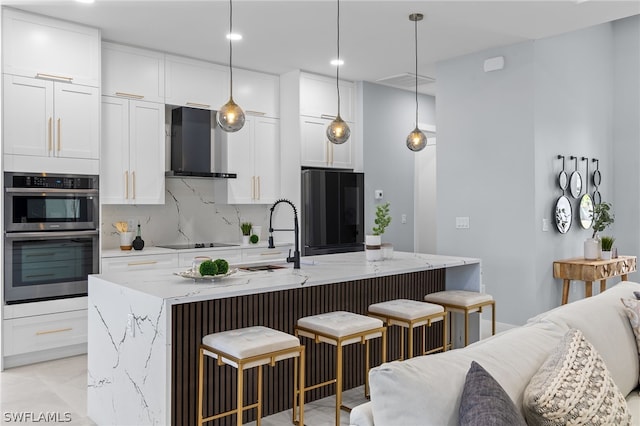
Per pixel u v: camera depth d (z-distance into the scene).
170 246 5.46
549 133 5.16
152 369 2.51
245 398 3.11
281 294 3.25
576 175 5.60
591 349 1.86
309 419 3.12
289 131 6.00
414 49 5.19
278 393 3.27
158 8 4.07
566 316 2.31
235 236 6.12
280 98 6.13
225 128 3.59
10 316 4.02
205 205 5.88
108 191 4.80
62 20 4.30
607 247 5.34
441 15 4.25
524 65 4.98
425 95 7.33
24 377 3.85
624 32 6.63
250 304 3.09
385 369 1.50
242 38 4.80
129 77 4.93
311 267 3.65
